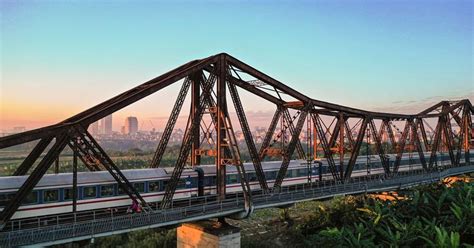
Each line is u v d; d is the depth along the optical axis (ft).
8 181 92.27
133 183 112.47
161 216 99.45
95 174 107.04
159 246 168.45
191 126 117.50
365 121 185.68
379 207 158.30
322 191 147.23
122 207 109.81
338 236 136.46
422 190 183.52
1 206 89.81
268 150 151.43
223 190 118.83
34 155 96.68
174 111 126.00
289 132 150.41
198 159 133.28
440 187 195.83
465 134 266.57
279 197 130.11
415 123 225.35
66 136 86.17
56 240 80.64
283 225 194.49
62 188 99.14
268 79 136.26
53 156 84.48
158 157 126.41
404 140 213.87
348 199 194.59
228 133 118.42
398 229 136.67
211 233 121.90
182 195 123.24
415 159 238.48
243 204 119.03
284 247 167.94
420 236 124.16
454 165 246.68
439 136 240.12
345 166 190.19
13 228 88.99
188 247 130.72
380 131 204.54
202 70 122.01
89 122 89.97
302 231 173.47
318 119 165.37
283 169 142.41
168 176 121.49
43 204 95.66
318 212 185.68
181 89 124.67
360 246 127.34
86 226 85.40
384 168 195.42
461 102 256.52
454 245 111.75
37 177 82.33
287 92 143.13
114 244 177.27
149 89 103.35
